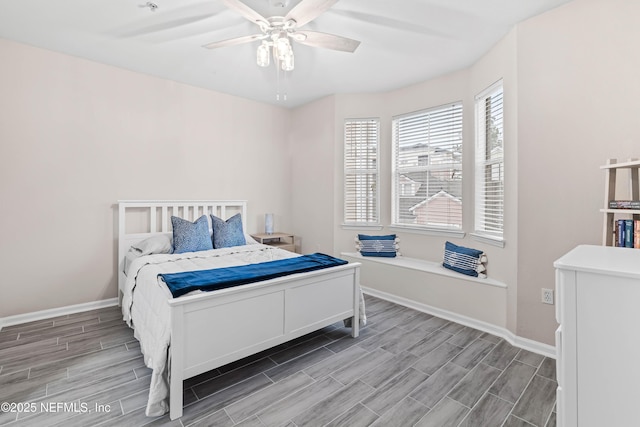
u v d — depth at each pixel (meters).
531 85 2.44
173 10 2.36
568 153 2.29
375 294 3.88
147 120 3.59
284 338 2.27
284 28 2.07
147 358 1.94
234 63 3.29
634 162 1.71
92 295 3.29
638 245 1.72
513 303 2.62
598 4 2.13
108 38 2.78
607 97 2.12
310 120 4.61
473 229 3.33
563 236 2.33
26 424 1.62
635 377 0.81
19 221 2.90
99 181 3.30
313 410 1.76
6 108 2.82
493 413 1.75
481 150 3.26
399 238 4.08
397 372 2.16
